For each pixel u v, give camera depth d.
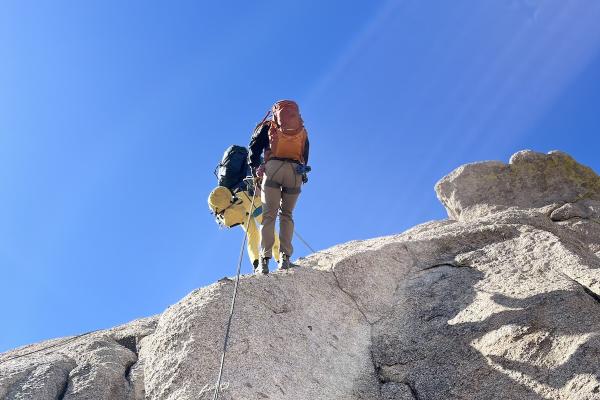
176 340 5.62
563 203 9.61
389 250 7.47
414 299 6.76
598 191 9.83
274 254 7.75
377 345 6.21
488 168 10.27
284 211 7.03
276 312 6.14
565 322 5.47
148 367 5.67
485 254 7.30
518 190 9.98
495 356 5.46
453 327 6.02
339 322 6.41
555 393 4.93
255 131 6.96
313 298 6.51
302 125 6.85
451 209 10.48
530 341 5.40
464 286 6.71
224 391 5.07
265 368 5.45
